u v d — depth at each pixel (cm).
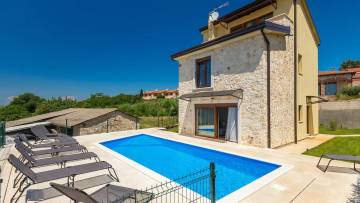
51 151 979
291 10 1434
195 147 1329
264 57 1214
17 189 647
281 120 1304
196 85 1719
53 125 2625
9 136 1562
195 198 590
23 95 6469
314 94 1723
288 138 1344
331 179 711
